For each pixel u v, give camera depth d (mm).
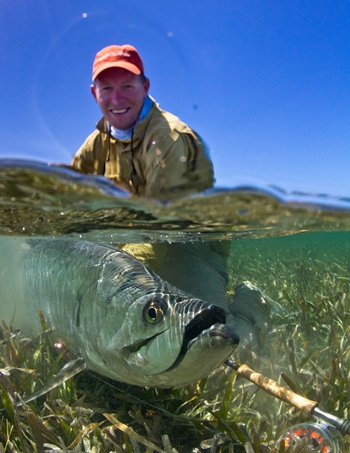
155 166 1102
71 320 1309
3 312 1753
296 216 1458
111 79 1060
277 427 1059
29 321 1660
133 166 1148
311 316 2000
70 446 951
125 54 1069
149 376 1069
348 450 968
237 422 1133
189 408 1181
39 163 1016
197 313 981
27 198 1225
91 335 1209
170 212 1345
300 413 1088
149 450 930
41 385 1262
